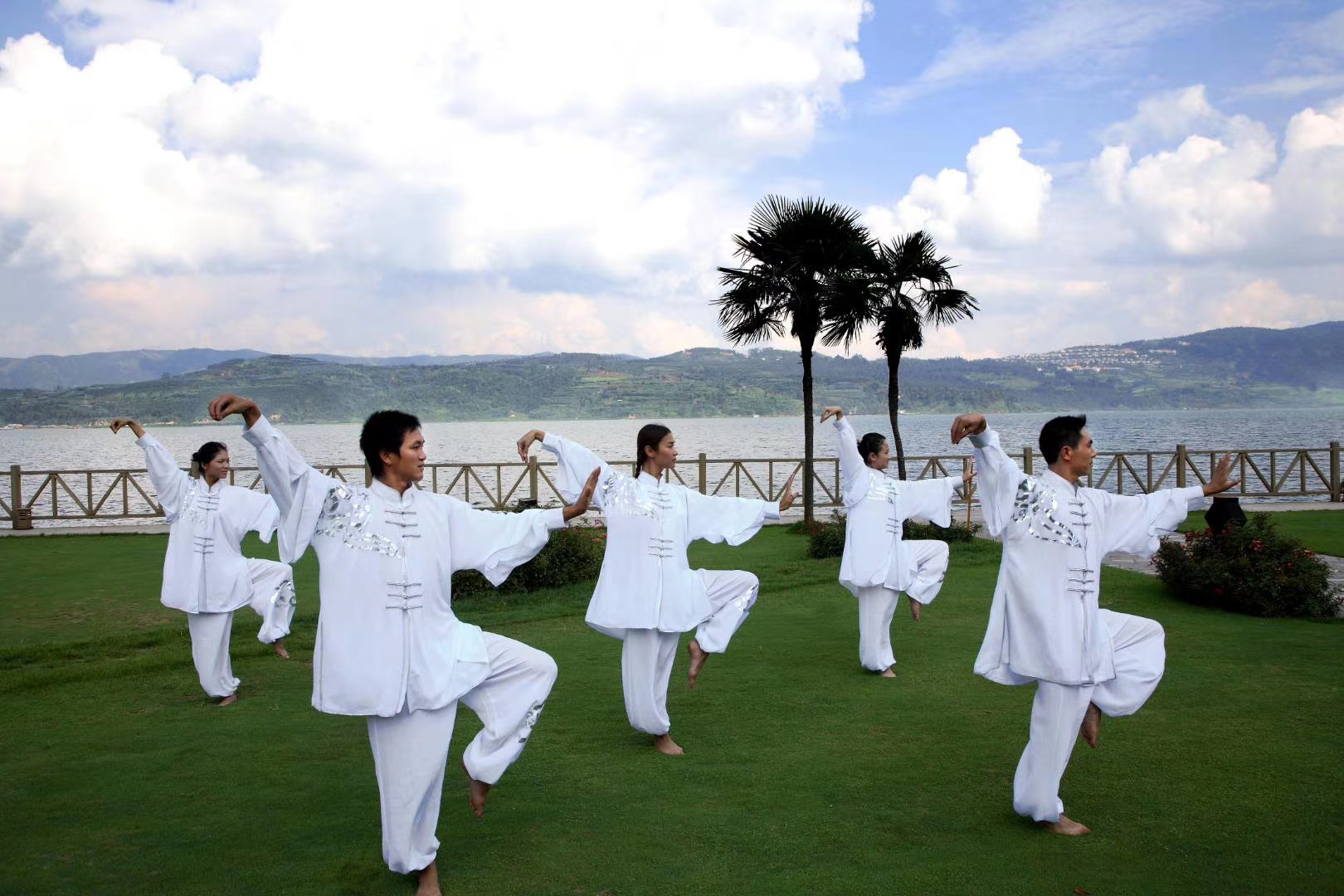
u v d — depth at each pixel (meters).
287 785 4.70
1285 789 4.47
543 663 3.88
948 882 3.54
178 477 6.30
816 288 14.83
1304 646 7.45
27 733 5.62
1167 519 4.17
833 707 6.05
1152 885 3.50
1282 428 81.06
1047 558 4.03
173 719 5.94
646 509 5.29
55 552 14.12
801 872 3.64
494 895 3.49
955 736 5.41
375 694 3.43
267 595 6.93
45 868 3.73
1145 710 5.76
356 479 19.08
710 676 6.89
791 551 13.77
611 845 3.92
